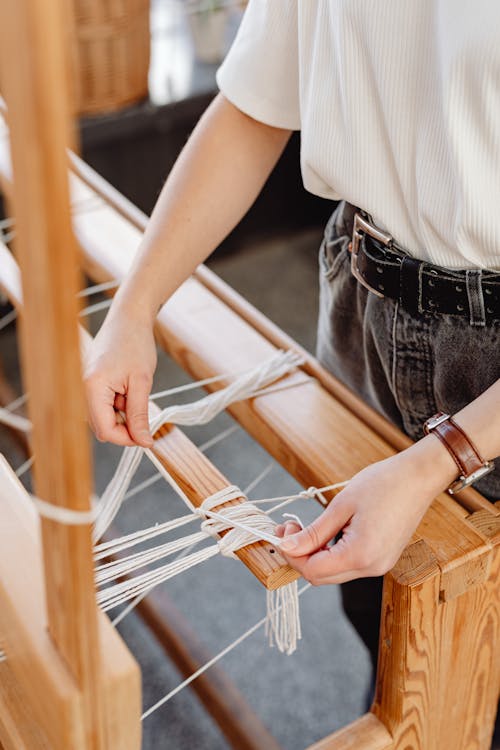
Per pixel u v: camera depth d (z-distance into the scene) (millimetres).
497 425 681
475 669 816
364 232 841
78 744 532
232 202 910
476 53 651
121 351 809
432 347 824
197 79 2262
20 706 697
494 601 767
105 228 1183
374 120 765
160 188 2285
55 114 349
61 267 375
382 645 753
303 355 967
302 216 2576
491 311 771
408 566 698
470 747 907
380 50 723
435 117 715
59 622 512
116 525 1727
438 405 867
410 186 764
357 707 1452
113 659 531
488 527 740
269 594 703
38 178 359
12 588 578
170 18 2516
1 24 343
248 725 1357
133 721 543
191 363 982
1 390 1887
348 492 671
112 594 688
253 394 909
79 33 1966
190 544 726
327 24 768
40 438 437
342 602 1157
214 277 1090
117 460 1901
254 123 908
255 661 1514
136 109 2127
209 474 785
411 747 830
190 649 1442
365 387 999
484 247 736
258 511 740
